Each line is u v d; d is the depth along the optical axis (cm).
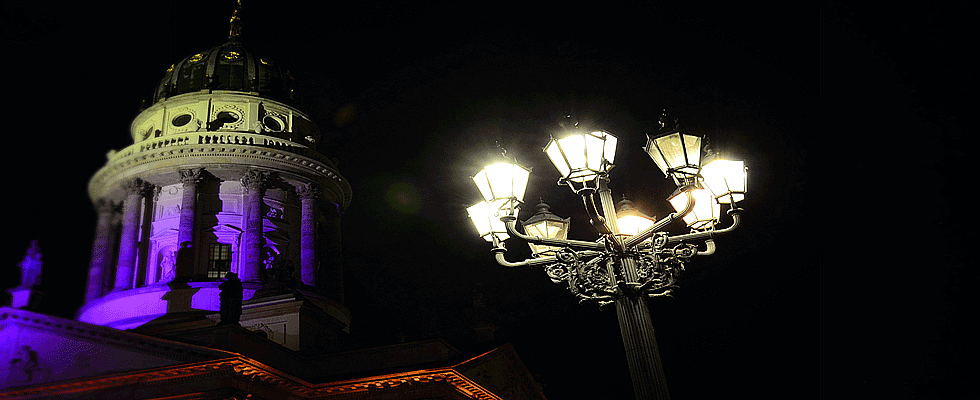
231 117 5869
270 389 3575
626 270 1448
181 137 5538
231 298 3691
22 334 3425
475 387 3938
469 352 4300
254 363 3369
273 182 5716
